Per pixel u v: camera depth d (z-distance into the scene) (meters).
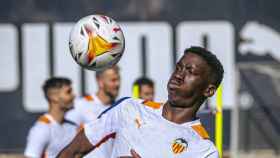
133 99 11.44
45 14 27.59
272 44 27.53
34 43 27.59
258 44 27.53
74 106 20.64
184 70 10.99
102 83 20.92
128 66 27.59
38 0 27.55
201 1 27.55
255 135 28.02
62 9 27.55
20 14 27.55
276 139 28.05
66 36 27.62
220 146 16.58
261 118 27.67
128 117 11.14
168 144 10.90
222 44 27.55
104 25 12.37
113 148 11.24
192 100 11.02
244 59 27.58
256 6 27.53
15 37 27.59
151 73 27.66
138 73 27.62
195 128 11.05
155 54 27.62
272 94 27.53
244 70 27.58
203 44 27.59
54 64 27.66
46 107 27.62
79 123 20.62
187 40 27.58
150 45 27.62
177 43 27.59
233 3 27.55
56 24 27.55
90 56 12.28
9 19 27.53
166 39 27.59
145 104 11.27
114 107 11.41
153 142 10.93
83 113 20.69
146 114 11.12
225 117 27.53
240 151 27.42
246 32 27.55
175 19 27.58
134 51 27.59
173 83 11.01
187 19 27.55
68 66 27.66
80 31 12.32
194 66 10.95
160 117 11.09
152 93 21.06
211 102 21.09
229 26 27.53
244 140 27.53
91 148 11.36
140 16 27.59
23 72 27.62
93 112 20.72
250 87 27.59
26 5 27.55
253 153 27.45
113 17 27.55
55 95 19.17
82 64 12.42
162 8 27.58
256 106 27.62
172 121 11.05
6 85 27.58
